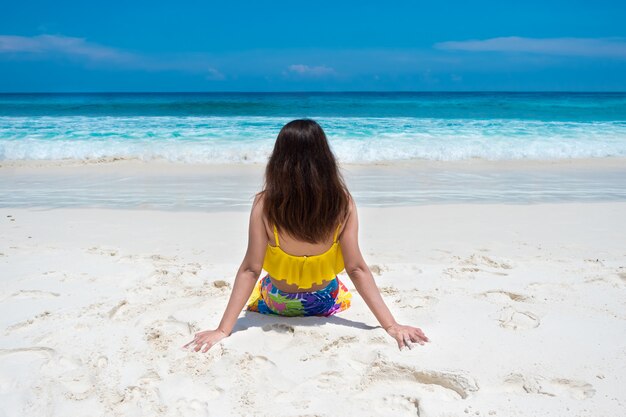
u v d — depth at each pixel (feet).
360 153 40.52
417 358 8.90
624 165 37.37
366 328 10.25
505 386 8.26
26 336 10.11
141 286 12.72
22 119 62.75
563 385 8.29
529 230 18.86
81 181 30.58
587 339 9.68
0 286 12.67
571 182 30.25
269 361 9.07
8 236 17.95
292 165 9.06
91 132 50.14
